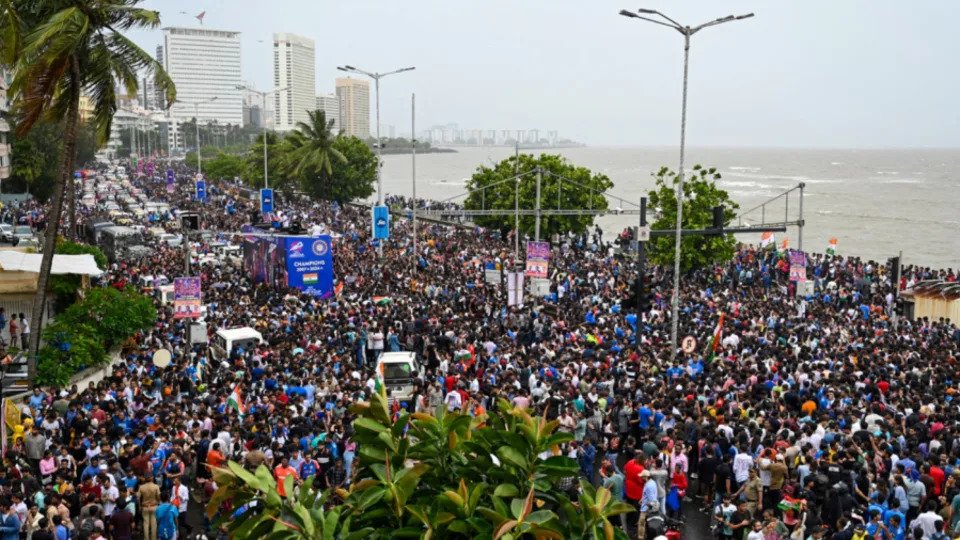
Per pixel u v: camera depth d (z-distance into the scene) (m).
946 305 44.47
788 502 17.83
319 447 20.55
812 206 157.50
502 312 40.78
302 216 89.50
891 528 17.05
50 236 30.62
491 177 82.31
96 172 176.38
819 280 54.72
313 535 7.63
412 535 7.76
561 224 79.62
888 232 114.62
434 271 56.38
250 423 21.70
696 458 22.22
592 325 37.06
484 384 25.73
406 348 36.06
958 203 164.75
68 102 31.97
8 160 91.06
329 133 106.44
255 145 126.56
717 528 19.20
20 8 30.75
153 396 25.52
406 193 196.62
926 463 19.52
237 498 8.13
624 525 19.25
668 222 58.09
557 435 8.31
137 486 19.12
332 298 45.78
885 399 25.72
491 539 7.41
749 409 23.14
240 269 58.09
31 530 17.19
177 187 136.62
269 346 33.38
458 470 8.38
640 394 24.75
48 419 22.33
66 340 30.88
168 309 41.66
